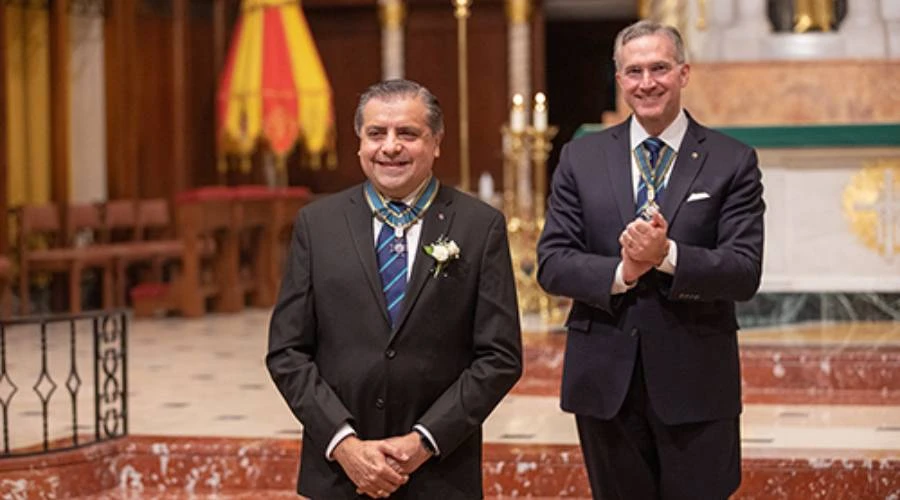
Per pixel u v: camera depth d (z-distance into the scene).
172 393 9.12
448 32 18.62
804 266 9.55
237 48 16.17
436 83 18.70
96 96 16.17
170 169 17.08
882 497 6.55
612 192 4.53
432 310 4.13
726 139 4.57
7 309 13.57
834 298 9.50
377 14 18.67
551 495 6.88
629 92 4.47
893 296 9.46
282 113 15.87
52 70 15.20
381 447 4.00
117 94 16.06
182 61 17.08
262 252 15.45
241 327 13.34
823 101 9.95
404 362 4.12
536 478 6.88
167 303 14.34
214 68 17.80
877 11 10.52
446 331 4.16
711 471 4.47
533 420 7.84
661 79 4.41
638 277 4.41
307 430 4.15
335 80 18.84
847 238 9.48
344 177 18.83
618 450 4.60
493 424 7.73
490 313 4.18
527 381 9.09
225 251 14.76
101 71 16.17
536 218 11.11
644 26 4.47
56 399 8.98
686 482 4.47
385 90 4.12
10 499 6.83
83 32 16.09
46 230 14.52
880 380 8.48
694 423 4.45
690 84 10.02
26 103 15.51
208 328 13.25
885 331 9.27
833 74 9.96
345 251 4.18
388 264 4.19
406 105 4.09
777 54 10.49
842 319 9.52
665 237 4.21
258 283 15.43
